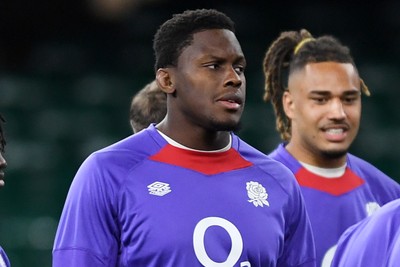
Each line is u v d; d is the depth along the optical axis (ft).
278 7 196.34
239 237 41.65
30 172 146.92
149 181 42.32
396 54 185.16
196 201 42.04
